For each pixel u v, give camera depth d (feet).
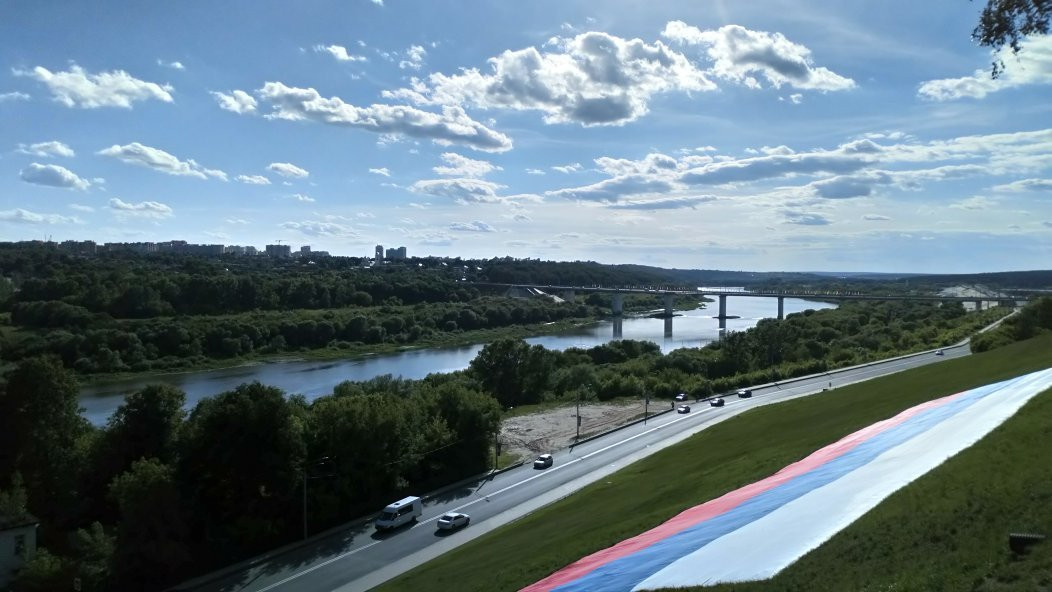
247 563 191.01
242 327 591.78
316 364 568.82
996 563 64.18
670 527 125.18
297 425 212.64
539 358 446.19
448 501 239.91
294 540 209.26
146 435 219.20
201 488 201.77
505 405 428.15
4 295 592.19
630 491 191.83
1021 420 114.01
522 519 207.62
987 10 85.40
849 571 74.95
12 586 171.12
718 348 566.36
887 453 128.16
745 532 102.58
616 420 365.20
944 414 150.92
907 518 84.28
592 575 106.73
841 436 173.68
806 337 649.61
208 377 490.90
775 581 78.79
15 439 228.84
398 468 242.99
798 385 440.45
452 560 168.55
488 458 281.74
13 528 175.42
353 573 180.45
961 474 94.32
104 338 498.69
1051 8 79.97
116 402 396.57
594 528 152.66
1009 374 192.65
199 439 202.69
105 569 173.27
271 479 202.49
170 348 536.42
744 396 415.85
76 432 244.42
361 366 559.79
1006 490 81.00
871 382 304.30
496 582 127.03
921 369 297.53
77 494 213.87
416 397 295.48
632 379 447.42
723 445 230.68
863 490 104.53
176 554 178.50
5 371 273.95
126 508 176.76
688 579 88.79
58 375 238.07
